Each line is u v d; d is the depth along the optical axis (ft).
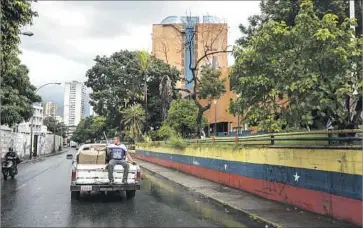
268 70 31.42
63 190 52.65
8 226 29.86
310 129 39.73
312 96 27.96
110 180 44.06
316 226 29.35
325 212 32.86
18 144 162.30
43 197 45.93
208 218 33.86
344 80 28.04
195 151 74.79
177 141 91.20
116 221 32.12
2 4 48.26
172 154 95.66
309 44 28.66
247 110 34.37
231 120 157.99
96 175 44.09
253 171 47.75
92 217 33.78
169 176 74.23
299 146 37.06
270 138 43.57
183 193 51.26
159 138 145.79
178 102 138.21
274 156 42.22
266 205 39.27
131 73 206.59
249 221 32.60
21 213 35.42
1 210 36.94
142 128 187.52
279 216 33.35
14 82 101.14
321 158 33.47
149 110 198.08
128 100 203.41
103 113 213.87
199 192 50.21
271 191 42.93
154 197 47.24
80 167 43.98
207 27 98.02
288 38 30.50
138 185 45.29
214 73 126.21
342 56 27.50
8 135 140.77
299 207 37.01
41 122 410.72
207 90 124.98
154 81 197.67
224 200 42.78
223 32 100.83
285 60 30.42
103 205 40.57
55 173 83.25
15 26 50.98
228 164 56.65
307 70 28.53
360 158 28.53
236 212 36.96
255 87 32.04
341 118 30.53
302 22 29.63
